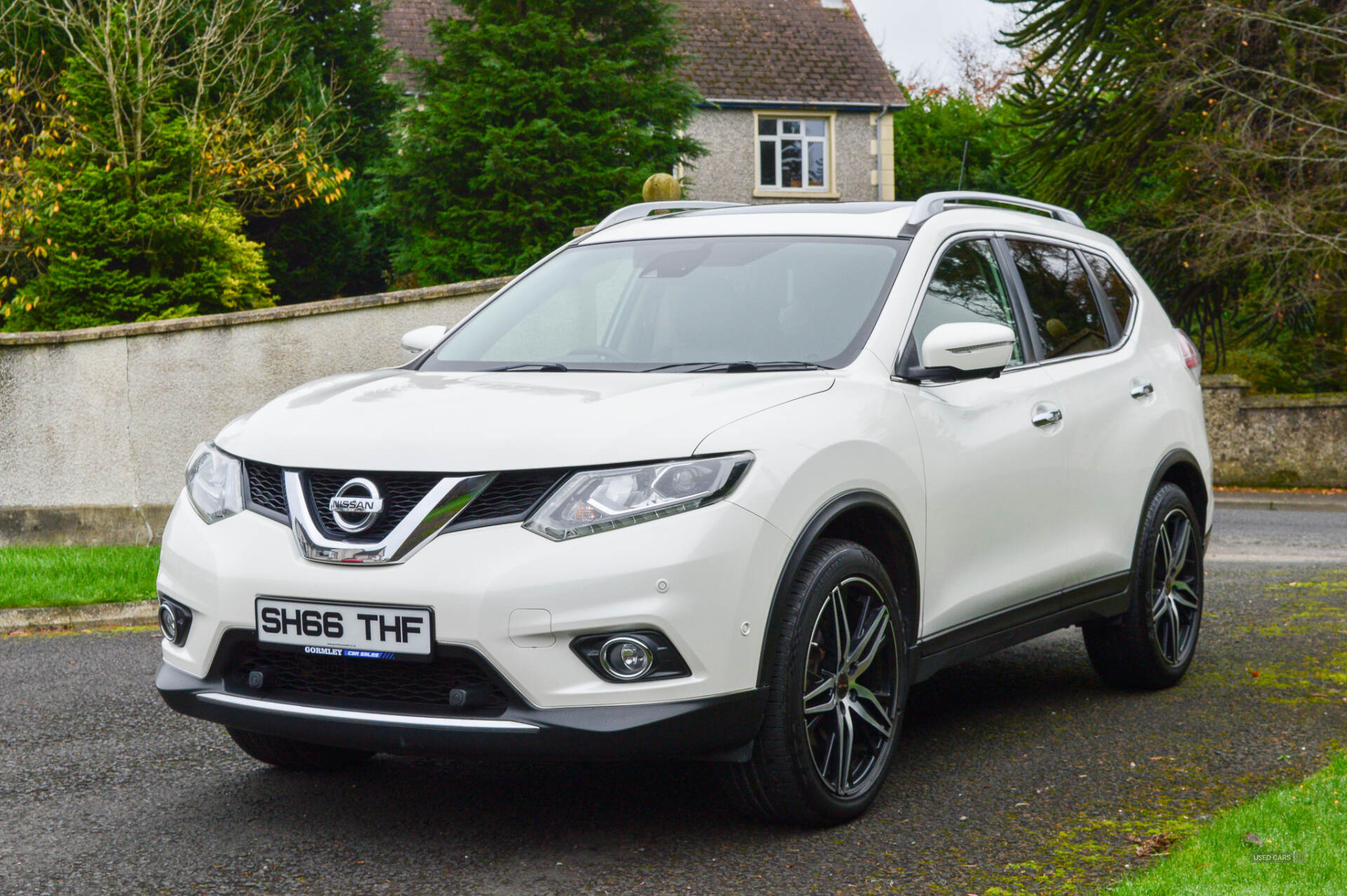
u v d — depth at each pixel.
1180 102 17.42
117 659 6.22
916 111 42.25
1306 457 17.42
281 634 3.35
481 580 3.17
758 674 3.36
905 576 3.90
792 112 31.38
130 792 4.09
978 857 3.40
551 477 3.24
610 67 22.77
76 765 4.39
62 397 9.62
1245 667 5.71
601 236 5.03
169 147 15.05
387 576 3.24
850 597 3.70
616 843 3.55
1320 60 16.66
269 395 9.91
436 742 3.25
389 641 3.24
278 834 3.68
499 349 4.46
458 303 10.14
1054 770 4.20
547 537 3.19
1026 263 4.95
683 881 3.26
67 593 7.39
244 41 20.09
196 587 3.51
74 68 15.60
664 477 3.26
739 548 3.29
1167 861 3.21
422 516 3.24
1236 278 18.58
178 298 14.90
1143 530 5.13
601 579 3.16
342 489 3.33
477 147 22.56
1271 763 4.23
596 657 3.19
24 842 3.63
